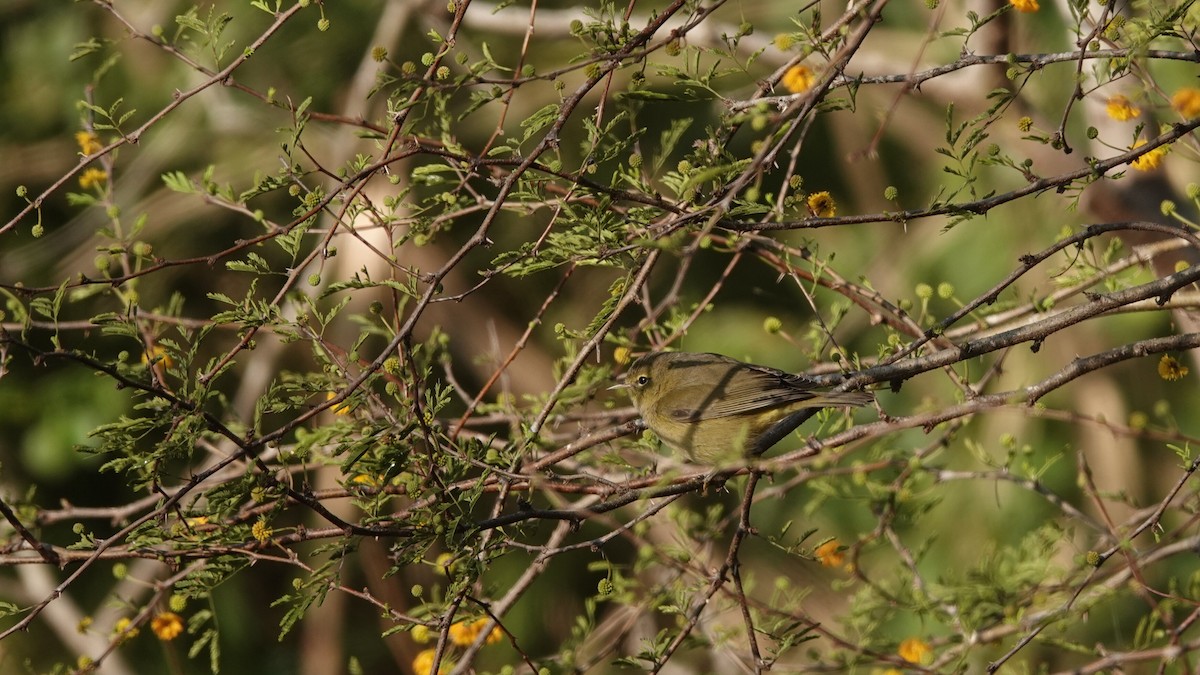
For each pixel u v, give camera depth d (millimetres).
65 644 16609
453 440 9398
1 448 16828
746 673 10797
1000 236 17656
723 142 8172
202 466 12398
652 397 10375
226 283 17500
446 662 9734
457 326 18266
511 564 18078
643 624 12352
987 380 10008
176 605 8359
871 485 9211
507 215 18688
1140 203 13375
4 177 18031
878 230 18969
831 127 19531
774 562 16969
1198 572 8836
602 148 8422
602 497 9094
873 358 10219
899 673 8945
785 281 19203
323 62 18453
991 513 16484
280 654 18172
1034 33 15258
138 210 17438
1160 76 13656
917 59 7418
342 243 16953
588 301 19031
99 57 18203
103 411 16891
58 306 7691
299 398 8320
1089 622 14570
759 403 9773
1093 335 17516
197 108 17938
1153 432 8906
